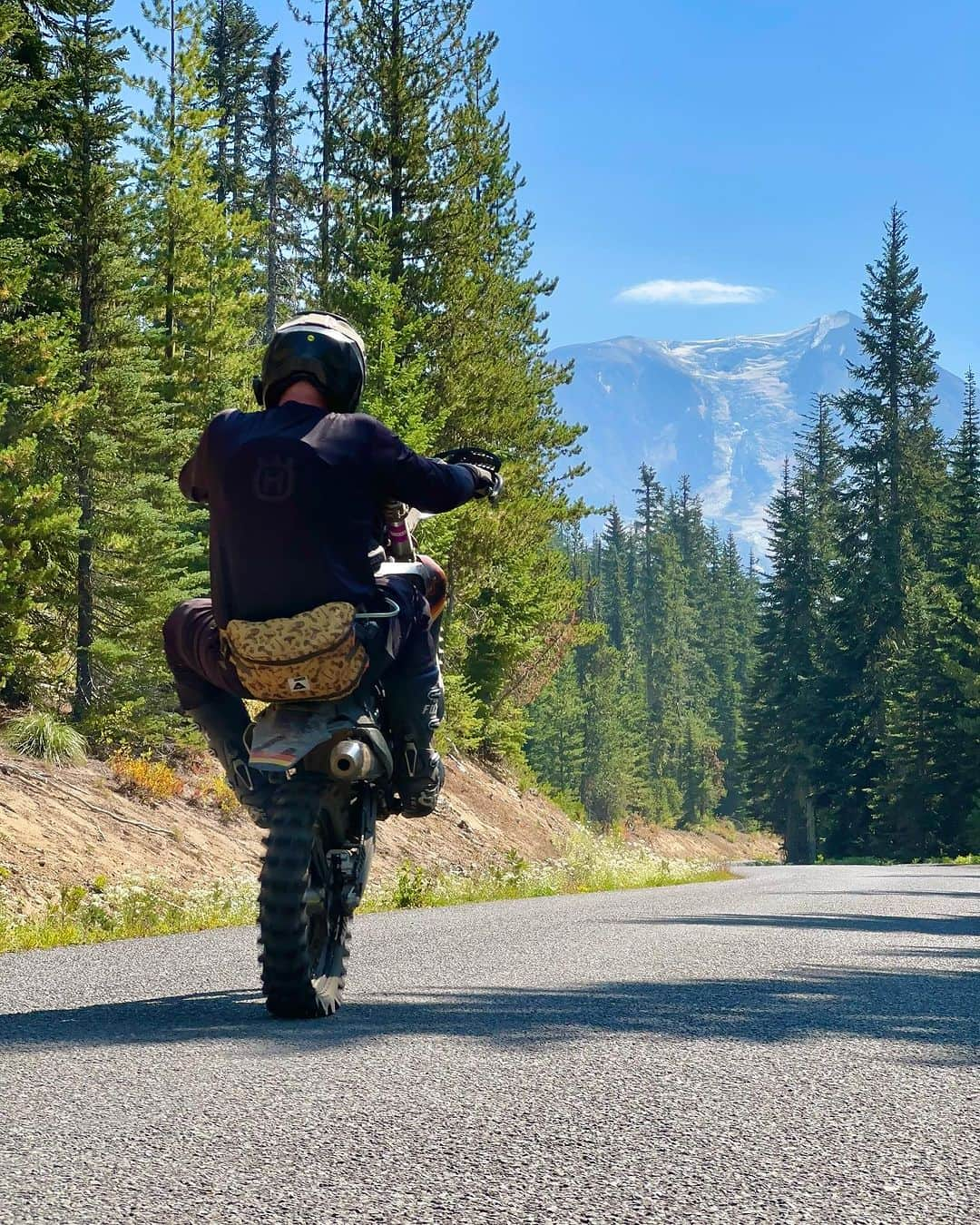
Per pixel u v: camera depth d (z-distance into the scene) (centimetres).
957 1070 500
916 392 11838
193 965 903
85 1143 363
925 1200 326
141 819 2189
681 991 723
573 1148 366
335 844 680
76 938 1310
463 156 4359
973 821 8388
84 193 2911
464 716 4625
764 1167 352
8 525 2419
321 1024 595
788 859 11975
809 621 12988
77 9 2888
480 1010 641
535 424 4734
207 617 705
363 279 4116
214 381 4109
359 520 659
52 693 2755
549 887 2516
